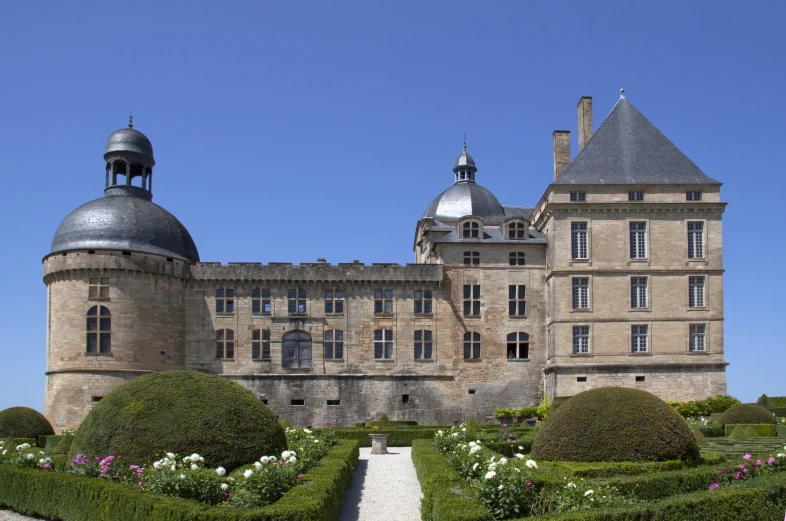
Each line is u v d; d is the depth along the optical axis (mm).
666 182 71875
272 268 73562
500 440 44688
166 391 29141
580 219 71625
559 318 70625
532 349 74250
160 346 69375
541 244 75375
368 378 73125
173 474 23016
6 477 29109
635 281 71375
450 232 77625
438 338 74188
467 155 89312
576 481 23422
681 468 29531
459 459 30844
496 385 73625
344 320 74000
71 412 65750
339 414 72375
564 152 80625
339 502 27875
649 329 70625
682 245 71625
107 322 67125
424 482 28750
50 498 26391
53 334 68062
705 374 70312
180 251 72562
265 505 22500
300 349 73438
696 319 70875
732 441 48156
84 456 27250
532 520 19188
